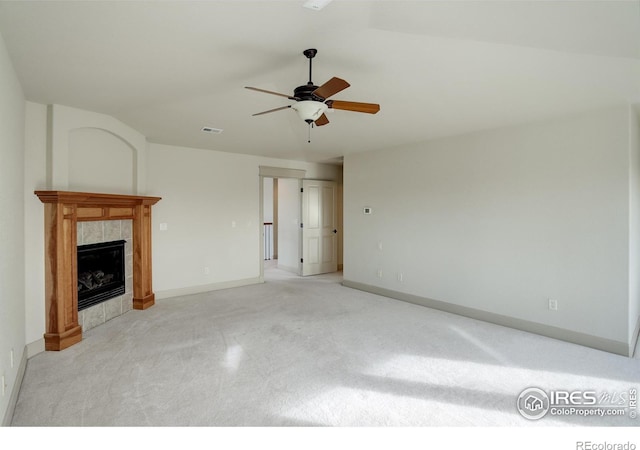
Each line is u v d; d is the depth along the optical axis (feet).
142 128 14.08
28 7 5.65
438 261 15.28
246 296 17.54
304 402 7.82
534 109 10.91
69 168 11.71
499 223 13.19
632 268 10.79
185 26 6.36
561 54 7.22
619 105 10.38
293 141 16.29
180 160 17.57
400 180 16.88
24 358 9.39
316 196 23.79
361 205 18.95
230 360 10.00
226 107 11.43
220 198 19.12
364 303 16.29
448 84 9.08
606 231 10.73
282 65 8.18
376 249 18.12
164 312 14.65
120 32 6.57
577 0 5.15
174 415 7.29
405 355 10.39
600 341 10.87
